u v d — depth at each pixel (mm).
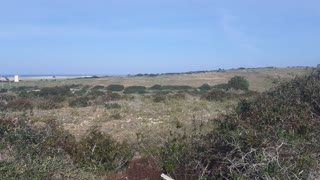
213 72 65000
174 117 14898
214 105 19969
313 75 8805
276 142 5855
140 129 12258
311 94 7633
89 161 8047
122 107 19453
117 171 7992
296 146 5723
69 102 23125
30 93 31297
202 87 44969
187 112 17312
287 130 6527
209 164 6719
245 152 6031
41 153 7172
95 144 8266
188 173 6855
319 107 7402
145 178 7367
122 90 45156
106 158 8172
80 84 56938
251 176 5449
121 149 8359
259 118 6910
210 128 10023
